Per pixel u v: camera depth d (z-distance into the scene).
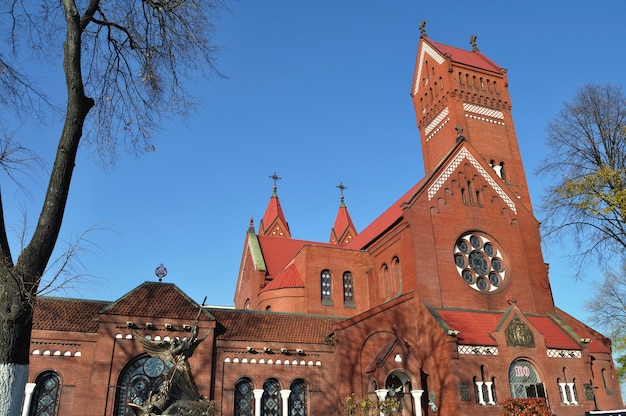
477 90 56.84
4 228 13.71
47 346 32.19
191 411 24.22
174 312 35.16
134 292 35.28
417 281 41.06
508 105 57.75
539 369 37.94
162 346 25.34
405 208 43.56
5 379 12.56
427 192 44.72
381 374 35.75
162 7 18.67
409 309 40.72
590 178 35.03
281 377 36.72
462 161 47.69
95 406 31.17
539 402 32.22
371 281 51.84
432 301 40.75
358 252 53.84
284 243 66.94
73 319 33.56
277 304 52.66
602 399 39.88
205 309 36.31
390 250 48.12
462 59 59.62
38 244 13.80
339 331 37.88
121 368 32.56
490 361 36.75
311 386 37.09
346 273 53.41
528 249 46.75
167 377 24.52
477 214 46.06
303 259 53.44
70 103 14.94
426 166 58.78
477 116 55.62
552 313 44.22
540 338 38.81
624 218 33.59
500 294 43.56
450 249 43.44
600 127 37.66
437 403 36.56
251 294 62.38
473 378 35.88
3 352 12.72
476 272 44.03
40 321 32.62
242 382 36.16
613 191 34.56
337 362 37.34
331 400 37.12
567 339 40.69
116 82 18.91
